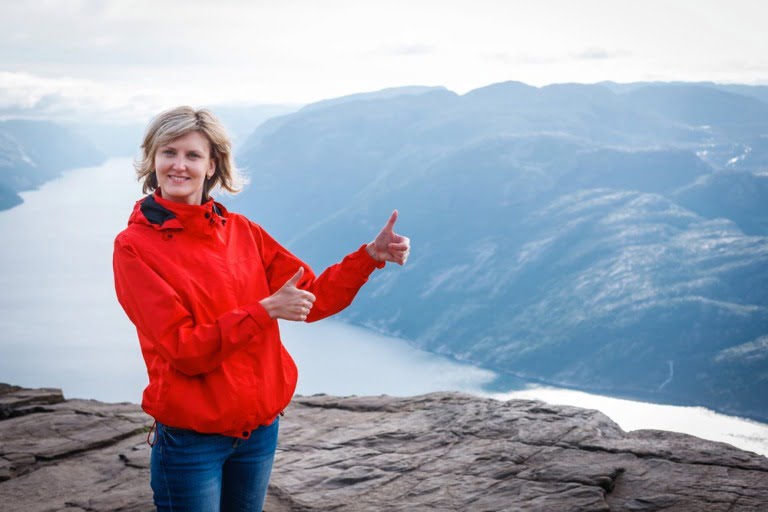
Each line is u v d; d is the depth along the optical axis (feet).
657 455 11.04
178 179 5.90
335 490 10.94
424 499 10.28
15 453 13.91
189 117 5.89
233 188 6.53
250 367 5.86
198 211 5.85
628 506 9.43
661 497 9.56
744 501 9.23
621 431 12.69
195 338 5.31
